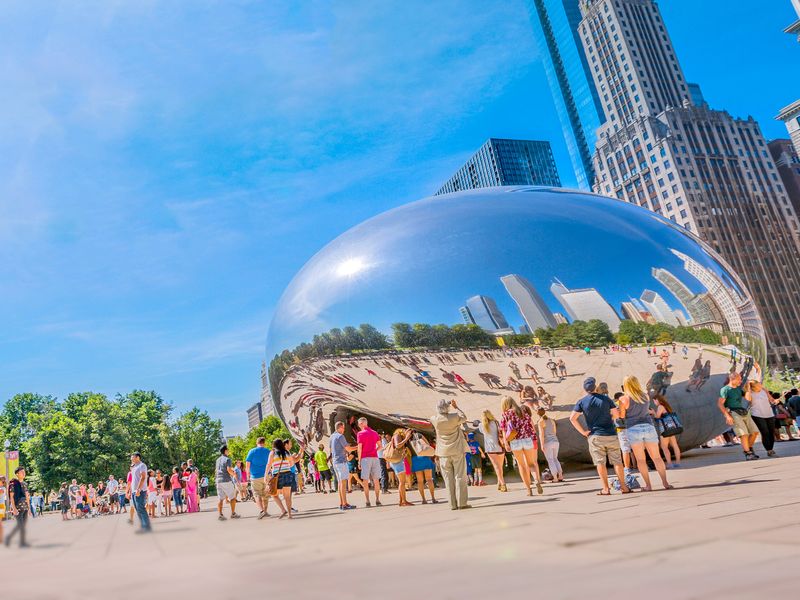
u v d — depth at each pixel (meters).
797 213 120.75
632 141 106.25
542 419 9.98
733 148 105.00
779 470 7.52
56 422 53.47
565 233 10.93
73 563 5.96
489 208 11.80
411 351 11.11
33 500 36.38
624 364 10.05
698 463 10.20
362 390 11.79
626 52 117.38
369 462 10.26
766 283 100.19
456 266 11.12
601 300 10.27
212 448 80.38
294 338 12.80
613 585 2.54
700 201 97.94
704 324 10.59
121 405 74.38
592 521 4.81
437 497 10.74
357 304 11.78
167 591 3.50
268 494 10.92
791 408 14.13
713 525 3.96
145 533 9.98
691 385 10.41
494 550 3.83
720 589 2.32
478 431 10.75
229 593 3.21
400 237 12.03
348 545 4.94
